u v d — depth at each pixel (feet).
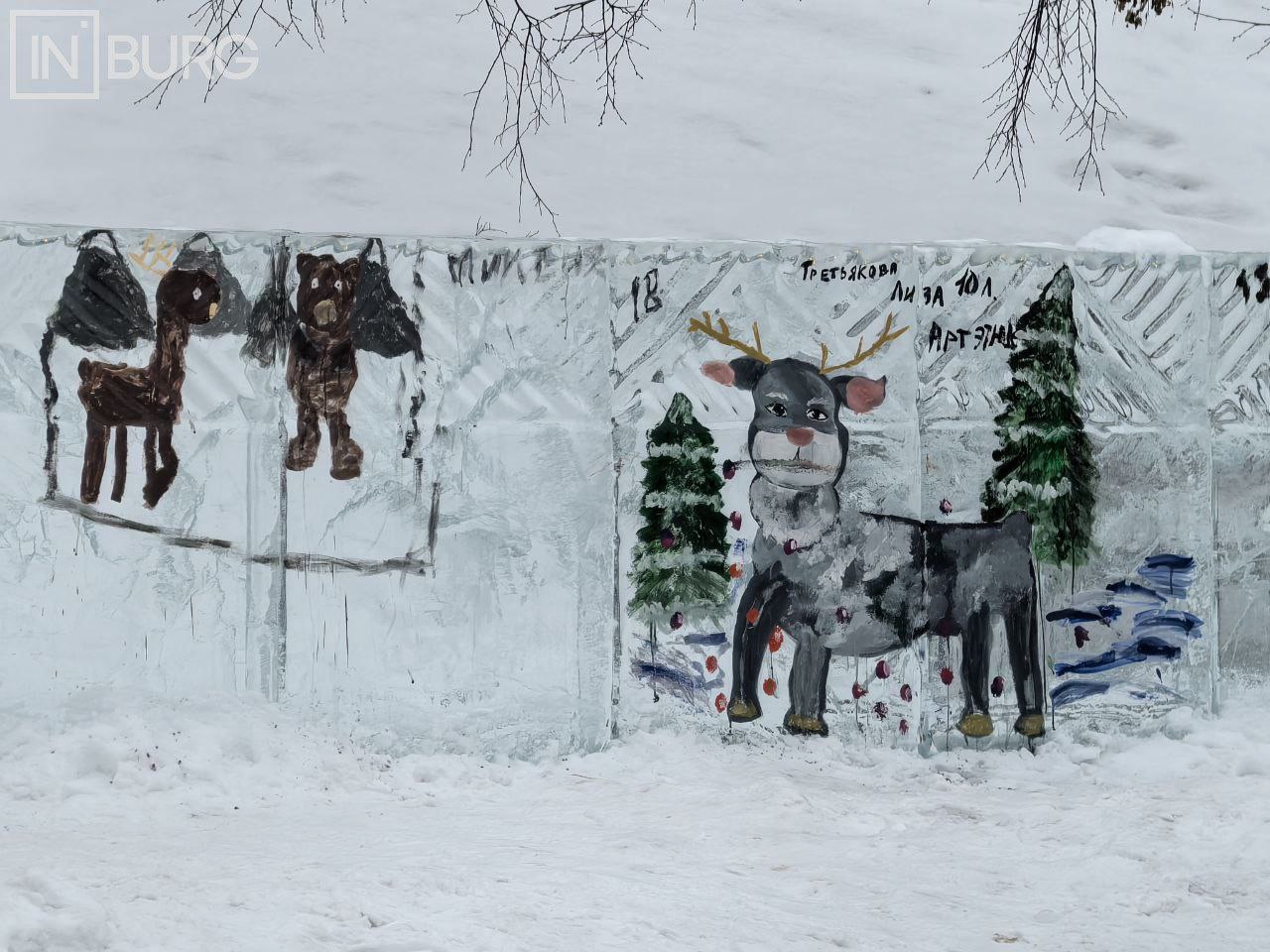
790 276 30.07
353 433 28.30
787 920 19.38
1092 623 30.99
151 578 27.35
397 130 61.11
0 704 26.43
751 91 67.10
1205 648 31.48
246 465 27.84
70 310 27.25
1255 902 20.76
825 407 30.04
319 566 28.04
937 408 30.48
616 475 29.32
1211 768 29.22
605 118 63.46
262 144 59.41
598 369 29.32
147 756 25.57
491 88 64.54
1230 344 31.89
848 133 65.62
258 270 28.04
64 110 59.26
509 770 27.91
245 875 19.65
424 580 28.43
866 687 30.01
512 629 28.76
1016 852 23.53
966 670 30.40
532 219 57.31
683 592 29.45
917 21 74.38
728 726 29.58
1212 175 68.13
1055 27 30.37
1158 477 31.40
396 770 27.27
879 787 27.89
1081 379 31.09
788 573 29.84
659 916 18.99
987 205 62.49
